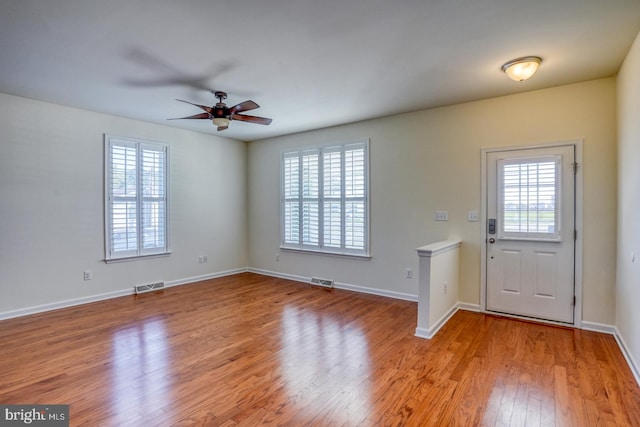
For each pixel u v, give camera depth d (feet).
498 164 12.71
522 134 12.21
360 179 16.25
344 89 11.89
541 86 11.60
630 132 8.96
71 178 13.98
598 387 7.76
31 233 13.00
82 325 11.81
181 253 17.92
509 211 12.51
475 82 11.25
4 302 12.39
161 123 16.63
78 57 9.33
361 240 16.28
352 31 8.04
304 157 18.42
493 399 7.32
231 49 8.93
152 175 16.61
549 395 7.45
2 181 12.33
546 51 9.06
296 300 14.99
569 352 9.57
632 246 8.80
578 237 11.32
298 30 8.00
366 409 6.98
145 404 7.13
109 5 6.89
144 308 13.79
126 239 15.67
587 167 11.15
